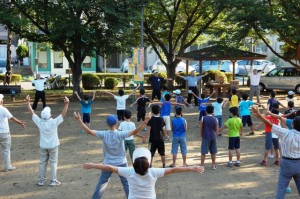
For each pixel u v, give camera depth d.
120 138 6.74
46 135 8.09
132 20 19.62
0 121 9.11
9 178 8.80
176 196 7.72
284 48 24.86
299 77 24.55
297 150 6.16
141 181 4.96
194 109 18.81
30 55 40.41
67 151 11.09
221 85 22.58
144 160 4.91
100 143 12.03
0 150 11.11
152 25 26.00
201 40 28.45
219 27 24.36
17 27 20.80
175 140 9.45
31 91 25.75
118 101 13.51
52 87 27.53
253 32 22.41
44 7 19.36
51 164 8.24
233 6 18.78
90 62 40.88
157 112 9.16
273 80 25.38
